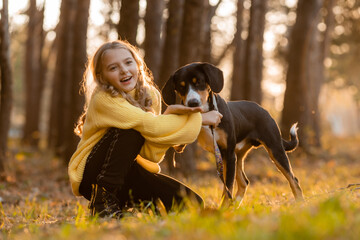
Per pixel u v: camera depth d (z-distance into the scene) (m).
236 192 5.05
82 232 2.90
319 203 2.86
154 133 3.69
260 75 14.30
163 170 9.33
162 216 3.53
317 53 17.86
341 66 26.97
